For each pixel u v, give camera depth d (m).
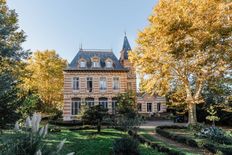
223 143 17.81
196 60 23.23
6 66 18.89
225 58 21.77
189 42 21.39
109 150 14.88
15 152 3.45
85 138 19.28
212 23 20.64
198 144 16.33
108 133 22.75
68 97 40.53
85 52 43.94
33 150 3.48
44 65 47.53
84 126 27.88
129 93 31.23
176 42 21.64
